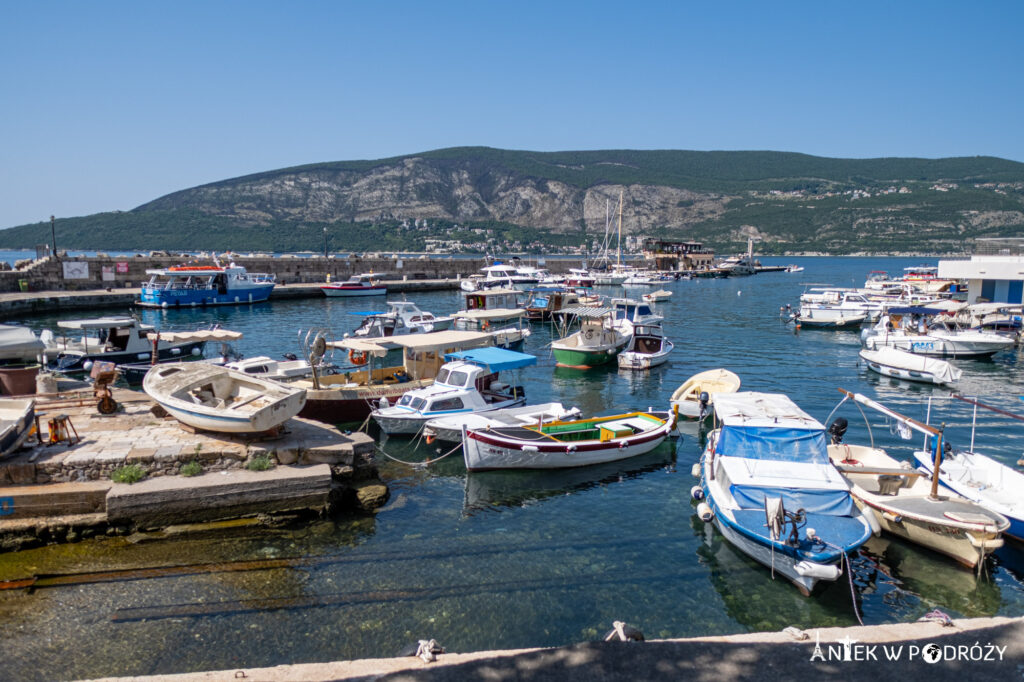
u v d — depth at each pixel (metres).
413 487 18.14
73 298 58.62
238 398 19.34
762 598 12.43
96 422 18.31
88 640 10.72
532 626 11.42
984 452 20.66
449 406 22.67
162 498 14.45
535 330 53.88
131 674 9.94
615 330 38.91
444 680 7.18
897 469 15.98
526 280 87.81
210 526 14.70
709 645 7.86
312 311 61.75
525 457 19.19
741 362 37.91
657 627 11.45
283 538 14.58
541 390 30.98
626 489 18.22
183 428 17.77
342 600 12.11
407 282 86.56
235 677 7.22
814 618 11.80
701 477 17.16
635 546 14.53
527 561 13.77
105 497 14.25
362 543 14.46
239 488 14.95
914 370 31.91
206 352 37.94
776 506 12.61
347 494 16.41
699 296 86.56
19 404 18.52
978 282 50.00
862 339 44.53
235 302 65.88
